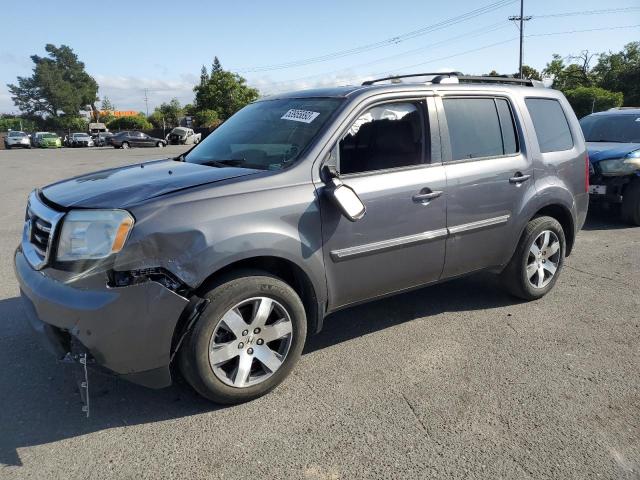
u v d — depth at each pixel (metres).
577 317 4.43
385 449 2.72
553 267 4.80
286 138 3.53
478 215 4.04
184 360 2.89
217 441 2.78
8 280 5.37
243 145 3.74
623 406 3.11
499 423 2.94
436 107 3.86
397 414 3.02
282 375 3.23
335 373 3.50
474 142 4.07
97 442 2.78
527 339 4.02
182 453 2.69
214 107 58.56
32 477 2.51
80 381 2.77
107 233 2.66
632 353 3.79
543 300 4.82
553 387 3.32
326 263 3.30
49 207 2.95
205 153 3.95
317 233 3.23
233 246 2.88
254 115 4.13
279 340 3.25
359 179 3.44
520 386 3.33
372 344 3.93
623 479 2.51
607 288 5.16
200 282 2.81
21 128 84.31
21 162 23.84
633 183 7.75
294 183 3.18
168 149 38.69
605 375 3.47
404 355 3.76
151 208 2.75
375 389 3.30
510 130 4.33
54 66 100.69
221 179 3.09
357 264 3.45
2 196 11.60
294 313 3.18
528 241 4.47
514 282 4.59
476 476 2.52
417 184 3.65
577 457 2.66
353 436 2.82
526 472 2.55
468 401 3.16
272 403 3.14
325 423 2.94
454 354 3.77
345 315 4.48
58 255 2.74
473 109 4.11
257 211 3.00
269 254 3.01
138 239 2.67
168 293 2.73
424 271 3.84
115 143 41.12
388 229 3.53
